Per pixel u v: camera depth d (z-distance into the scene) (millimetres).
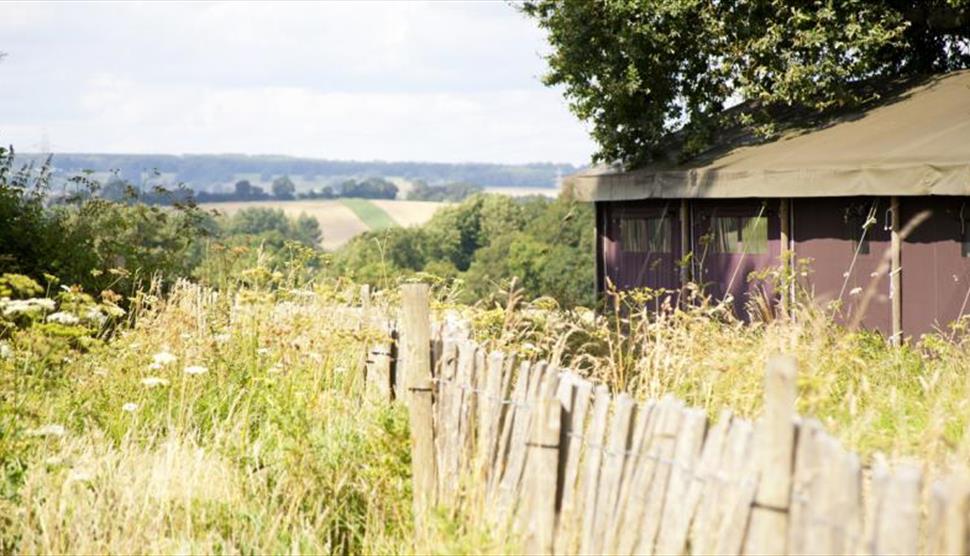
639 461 6254
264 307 12594
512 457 7398
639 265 24688
